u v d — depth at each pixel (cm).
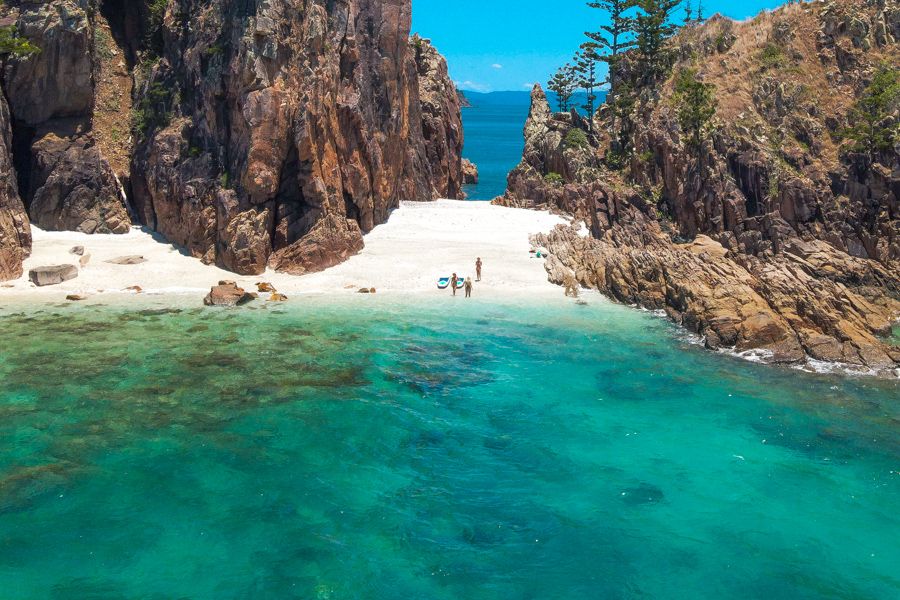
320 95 6194
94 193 6650
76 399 3684
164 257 6188
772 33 7850
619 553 2667
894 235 6197
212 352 4362
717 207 6719
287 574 2488
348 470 3169
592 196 7312
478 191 13950
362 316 5094
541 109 10056
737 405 3856
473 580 2500
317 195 6103
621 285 5569
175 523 2744
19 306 5075
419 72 11438
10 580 2397
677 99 7688
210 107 6181
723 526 2842
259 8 5828
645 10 8912
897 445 3459
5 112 6153
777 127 7081
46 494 2886
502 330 4900
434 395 3922
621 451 3391
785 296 4916
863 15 7519
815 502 3008
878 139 6394
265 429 3484
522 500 2989
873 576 2569
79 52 6688
